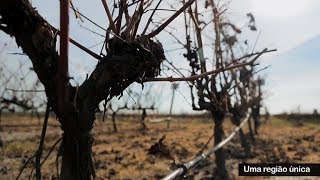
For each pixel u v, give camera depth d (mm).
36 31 2645
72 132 2852
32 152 17609
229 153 17469
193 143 21719
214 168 12938
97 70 3057
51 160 15039
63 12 2602
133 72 3141
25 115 54625
